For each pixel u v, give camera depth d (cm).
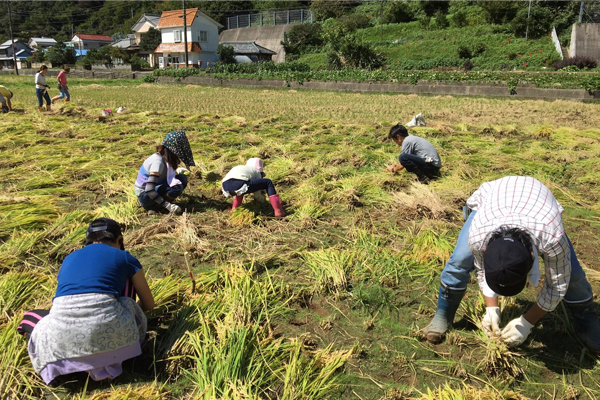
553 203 251
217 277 371
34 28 10769
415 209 525
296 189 603
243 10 6600
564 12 4028
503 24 4234
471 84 2133
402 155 639
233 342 285
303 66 3325
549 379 280
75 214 503
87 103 1664
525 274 218
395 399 261
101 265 268
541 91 1908
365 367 288
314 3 5819
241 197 530
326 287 372
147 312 324
